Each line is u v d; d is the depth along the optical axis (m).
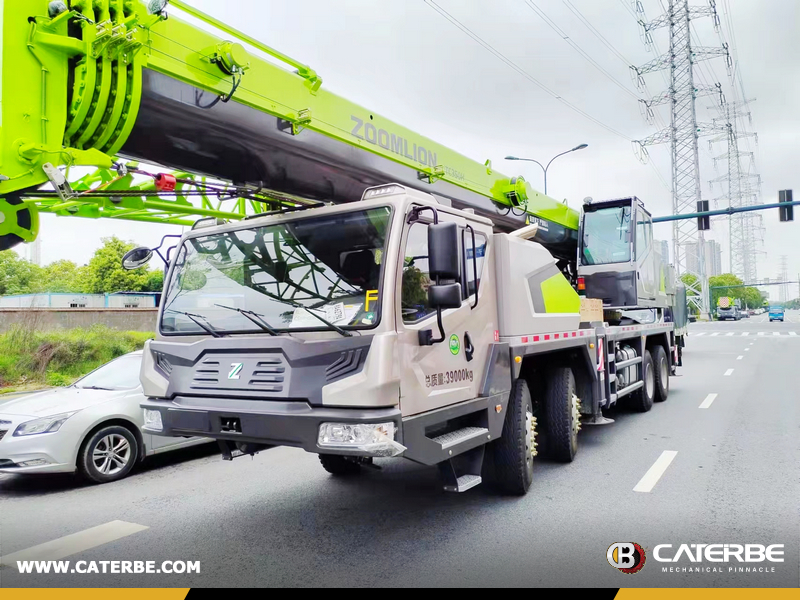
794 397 11.31
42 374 15.45
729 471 6.27
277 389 4.06
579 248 11.55
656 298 12.35
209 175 5.27
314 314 4.20
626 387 8.87
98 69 3.99
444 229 3.99
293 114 5.31
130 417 6.73
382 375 3.80
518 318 5.55
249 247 4.69
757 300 158.75
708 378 14.89
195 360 4.51
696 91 47.78
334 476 6.54
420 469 6.78
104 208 6.11
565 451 6.62
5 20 3.68
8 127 3.67
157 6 4.00
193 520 5.18
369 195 4.50
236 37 4.70
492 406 5.05
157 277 35.53
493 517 5.04
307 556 4.29
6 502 5.89
